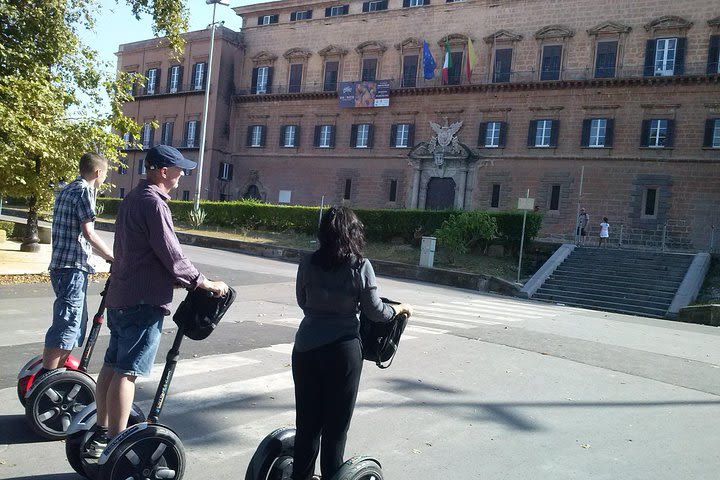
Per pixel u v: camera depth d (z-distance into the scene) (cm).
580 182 3662
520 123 3884
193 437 489
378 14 4522
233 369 708
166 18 1962
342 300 326
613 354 962
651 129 3500
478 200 3994
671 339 1202
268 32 5062
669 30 3472
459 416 586
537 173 3803
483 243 2775
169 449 348
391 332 355
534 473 456
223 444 478
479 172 4000
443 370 771
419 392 659
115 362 375
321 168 4691
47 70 1569
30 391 455
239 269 2066
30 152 1413
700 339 1237
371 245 2989
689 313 1842
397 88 4334
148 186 365
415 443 507
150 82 5569
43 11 1589
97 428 379
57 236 481
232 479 415
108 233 3531
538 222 2692
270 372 701
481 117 4025
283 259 2898
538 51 3875
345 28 4669
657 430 575
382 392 650
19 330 875
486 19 4078
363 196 4481
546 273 2458
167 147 372
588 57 3709
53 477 406
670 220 3409
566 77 3766
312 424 329
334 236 330
